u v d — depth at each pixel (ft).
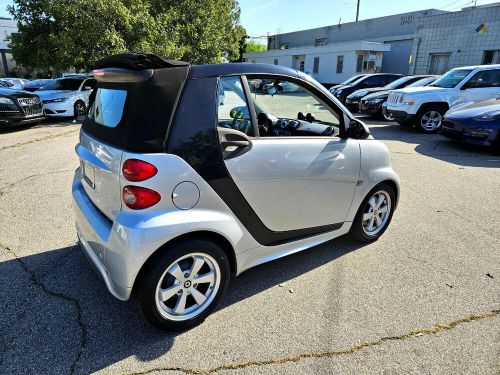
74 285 9.76
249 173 8.41
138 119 7.20
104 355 7.48
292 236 9.96
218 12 70.69
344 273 10.58
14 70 114.01
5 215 14.17
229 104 8.34
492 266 10.98
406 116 33.42
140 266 7.17
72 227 13.17
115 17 45.21
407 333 8.18
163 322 7.87
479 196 16.96
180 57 55.36
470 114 25.32
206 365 7.27
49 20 45.91
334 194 10.44
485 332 8.21
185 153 7.47
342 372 7.11
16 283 9.80
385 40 101.76
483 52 60.80
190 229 7.54
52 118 42.42
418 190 17.78
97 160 8.13
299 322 8.52
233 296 9.48
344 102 53.36
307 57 106.73
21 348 7.61
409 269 10.80
